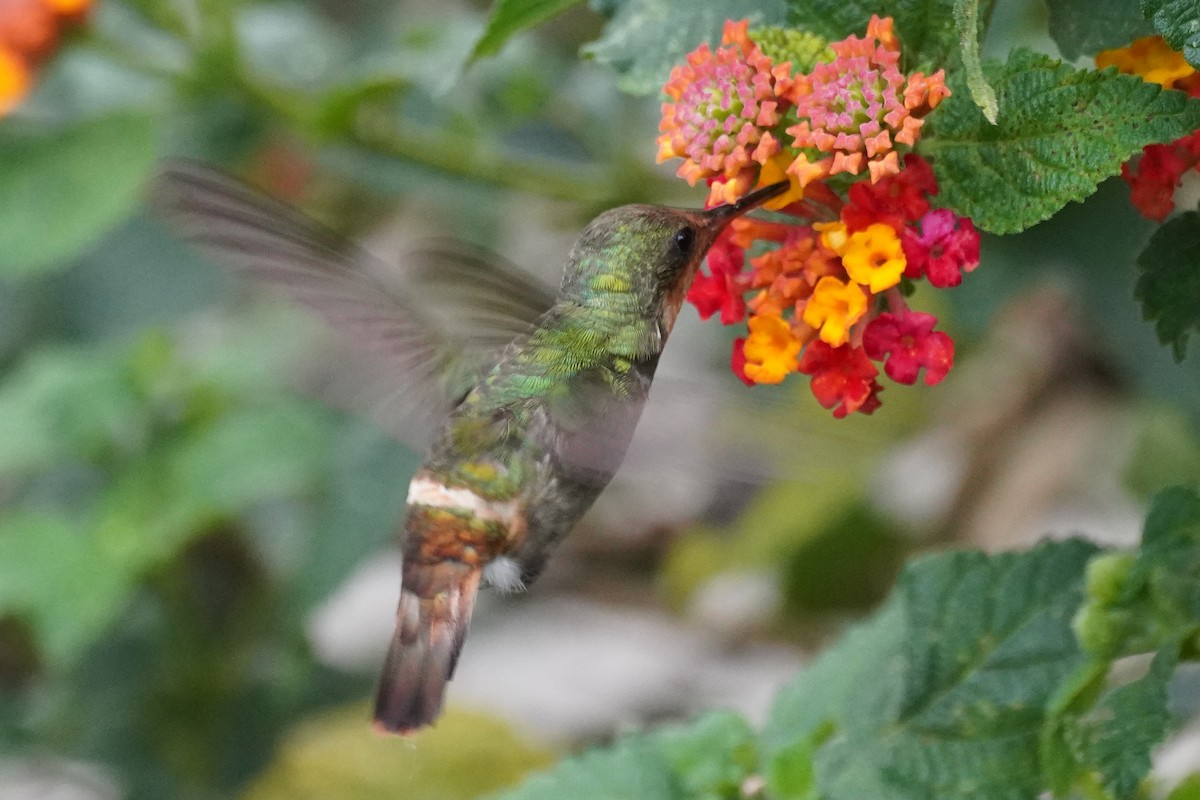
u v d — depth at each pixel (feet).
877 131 4.23
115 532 4.69
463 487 4.38
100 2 4.70
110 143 4.65
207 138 4.77
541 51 4.78
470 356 4.40
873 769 4.36
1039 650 4.36
